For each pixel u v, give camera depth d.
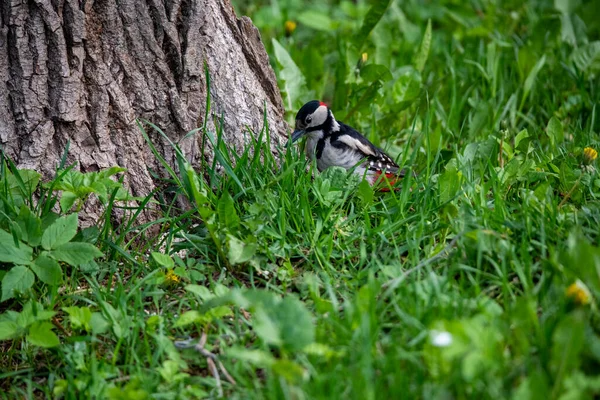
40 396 6.96
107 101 8.70
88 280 7.84
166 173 9.10
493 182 8.69
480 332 5.77
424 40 12.72
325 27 15.34
